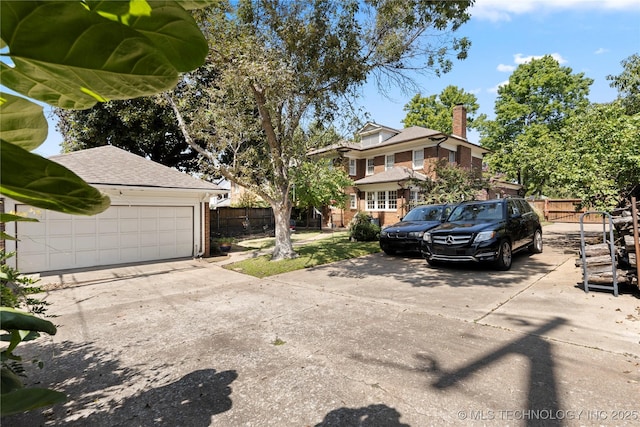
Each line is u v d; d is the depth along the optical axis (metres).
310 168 10.75
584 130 8.35
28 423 2.41
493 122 26.20
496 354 3.32
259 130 9.83
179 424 2.37
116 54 0.52
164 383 2.94
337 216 21.86
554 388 2.68
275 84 6.64
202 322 4.54
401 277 7.04
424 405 2.51
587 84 23.56
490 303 5.02
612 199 7.29
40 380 3.02
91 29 0.47
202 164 8.76
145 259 9.75
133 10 0.53
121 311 5.09
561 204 19.67
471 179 14.45
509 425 2.25
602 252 5.30
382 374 2.99
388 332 4.00
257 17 6.70
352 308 5.02
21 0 0.40
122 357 3.47
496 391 2.66
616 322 4.05
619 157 7.11
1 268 2.12
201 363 3.30
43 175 0.51
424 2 6.43
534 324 4.11
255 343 3.77
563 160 8.37
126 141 15.58
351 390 2.75
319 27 6.43
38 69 0.55
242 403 2.61
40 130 0.78
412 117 31.06
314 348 3.59
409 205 16.17
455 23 6.73
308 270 8.12
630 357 3.18
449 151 19.44
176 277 7.66
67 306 5.38
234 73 6.75
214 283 7.02
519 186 24.16
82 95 0.67
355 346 3.62
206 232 10.74
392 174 19.16
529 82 24.50
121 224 9.34
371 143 22.41
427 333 3.94
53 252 8.30
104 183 8.59
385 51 7.60
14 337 1.43
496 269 7.28
